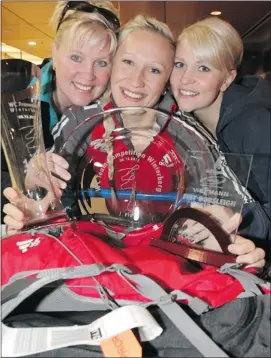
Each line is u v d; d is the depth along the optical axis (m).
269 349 0.41
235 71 0.69
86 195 0.70
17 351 0.40
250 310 0.46
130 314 0.42
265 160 0.65
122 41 0.66
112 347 0.40
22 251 0.50
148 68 0.67
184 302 0.46
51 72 0.69
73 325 0.44
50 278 0.46
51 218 0.60
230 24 0.66
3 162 0.62
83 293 0.49
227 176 0.62
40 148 0.63
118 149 0.70
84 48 0.65
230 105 0.68
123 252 0.56
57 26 0.66
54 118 0.70
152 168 0.69
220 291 0.48
